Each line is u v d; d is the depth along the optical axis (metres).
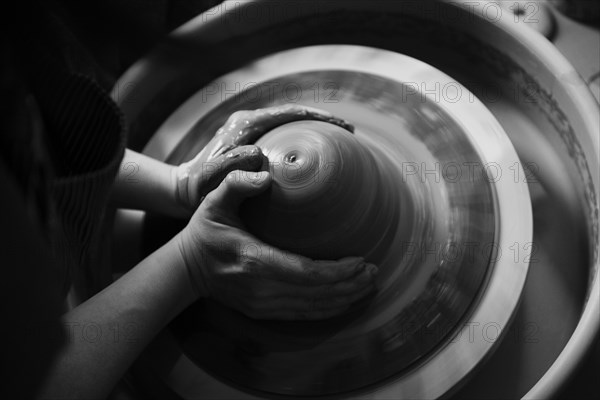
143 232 1.53
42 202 0.90
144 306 1.22
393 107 1.53
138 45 0.87
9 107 0.86
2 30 0.85
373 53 1.61
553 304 1.41
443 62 1.73
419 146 1.46
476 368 1.23
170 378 1.32
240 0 1.68
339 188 1.21
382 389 1.24
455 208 1.37
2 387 0.84
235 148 1.31
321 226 1.22
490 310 1.26
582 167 1.45
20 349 0.84
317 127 1.30
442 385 1.22
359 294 1.27
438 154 1.44
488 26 1.57
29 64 0.92
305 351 1.29
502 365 1.35
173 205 1.45
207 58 1.66
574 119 1.43
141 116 1.70
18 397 0.87
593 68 1.60
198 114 1.66
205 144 1.60
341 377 1.26
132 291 1.23
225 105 1.65
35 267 0.83
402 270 1.31
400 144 1.48
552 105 1.52
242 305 1.29
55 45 0.95
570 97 1.42
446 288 1.29
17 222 0.80
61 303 0.92
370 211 1.26
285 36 1.80
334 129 1.30
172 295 1.26
